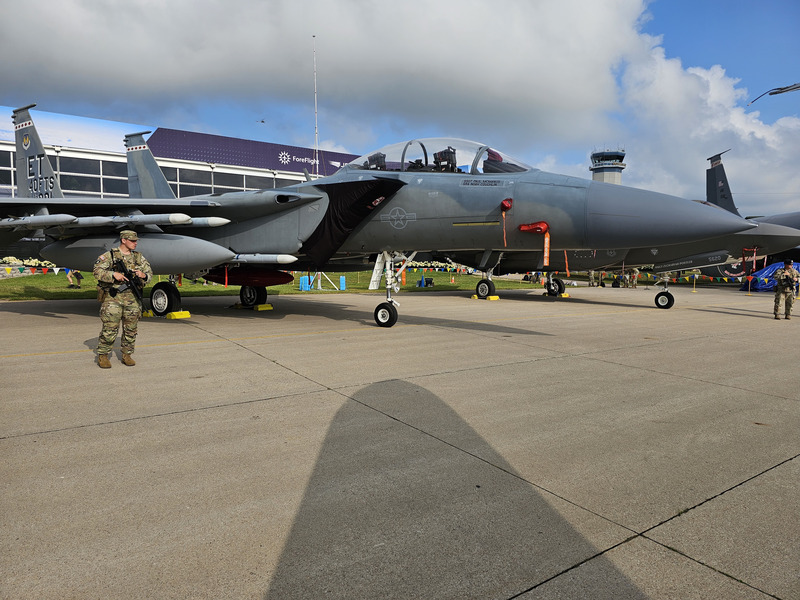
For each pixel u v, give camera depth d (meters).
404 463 3.24
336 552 2.26
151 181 15.13
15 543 2.29
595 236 7.34
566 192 7.48
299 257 10.15
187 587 2.00
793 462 3.32
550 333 9.09
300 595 1.96
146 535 2.37
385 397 4.73
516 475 3.08
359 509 2.65
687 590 2.01
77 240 10.52
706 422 4.12
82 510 2.59
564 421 4.11
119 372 5.63
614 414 4.31
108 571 2.09
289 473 3.07
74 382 5.16
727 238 15.90
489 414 4.26
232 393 4.82
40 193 13.04
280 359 6.42
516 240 7.91
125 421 3.97
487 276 17.77
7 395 4.67
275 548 2.28
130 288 5.80
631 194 7.27
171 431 3.77
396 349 7.19
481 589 2.01
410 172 8.84
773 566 2.17
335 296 17.59
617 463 3.28
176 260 9.22
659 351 7.37
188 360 6.31
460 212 8.21
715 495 2.84
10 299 14.57
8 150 35.22
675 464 3.27
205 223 8.96
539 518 2.57
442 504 2.71
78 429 3.78
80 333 8.32
